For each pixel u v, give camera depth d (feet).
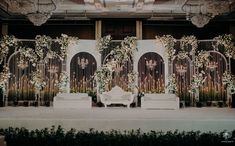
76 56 58.80
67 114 39.01
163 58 57.41
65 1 49.49
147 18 58.70
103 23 59.47
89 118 33.88
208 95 57.72
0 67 57.47
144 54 58.95
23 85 57.77
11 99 57.31
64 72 57.06
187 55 57.93
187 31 59.93
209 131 30.73
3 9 52.34
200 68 58.29
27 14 41.19
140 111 45.27
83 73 58.65
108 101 54.34
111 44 59.00
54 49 58.85
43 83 56.75
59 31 60.18
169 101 52.29
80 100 53.72
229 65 57.00
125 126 32.83
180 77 58.39
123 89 58.03
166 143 27.53
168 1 49.19
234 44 57.67
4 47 56.24
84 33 60.08
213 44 57.93
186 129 32.94
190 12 44.29
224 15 55.21
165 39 56.85
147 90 58.13
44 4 41.39
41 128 33.04
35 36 59.88
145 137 27.91
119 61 57.36
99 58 57.67
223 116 36.70
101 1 49.01
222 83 56.95
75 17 58.03
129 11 54.65
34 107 53.67
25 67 56.95
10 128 30.25
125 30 59.47
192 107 56.18
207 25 59.72
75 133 30.76
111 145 27.43
